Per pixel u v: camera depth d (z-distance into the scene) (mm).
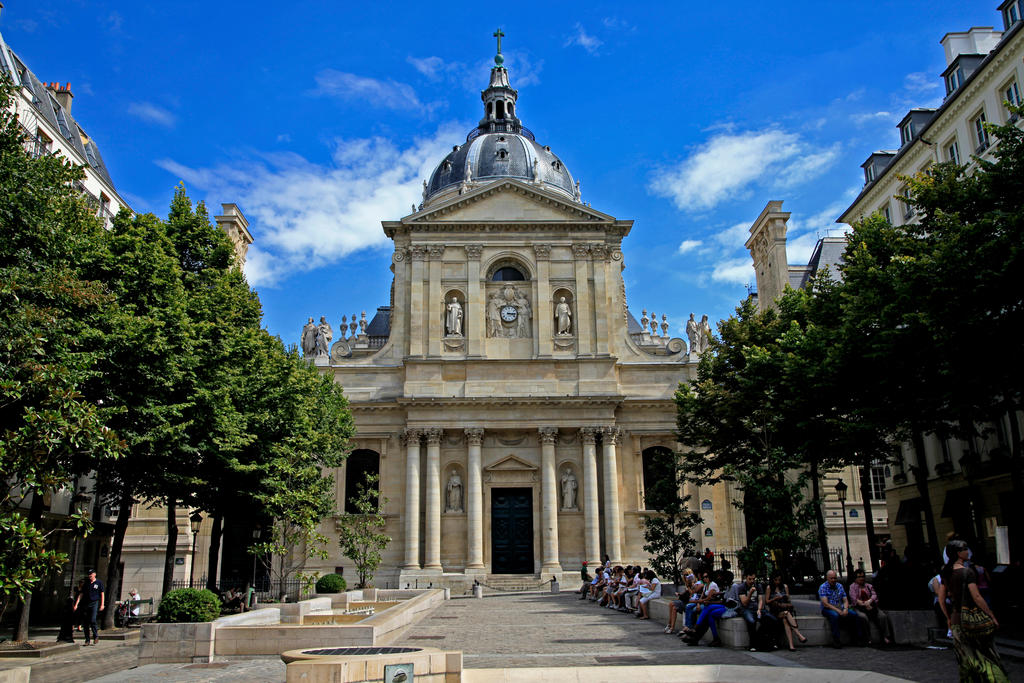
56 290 18984
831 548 50562
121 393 25578
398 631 23125
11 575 13383
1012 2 35781
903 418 26344
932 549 27953
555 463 51125
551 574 48688
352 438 51688
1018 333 21016
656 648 19516
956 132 38406
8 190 19438
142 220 30281
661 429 52406
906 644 18734
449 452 51438
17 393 15070
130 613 30875
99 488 29156
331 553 49656
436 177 71812
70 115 44625
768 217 59469
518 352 53188
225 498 35250
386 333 77562
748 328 41094
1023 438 33281
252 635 19797
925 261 21656
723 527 51094
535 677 13266
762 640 18484
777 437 35531
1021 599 21859
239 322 35469
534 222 54562
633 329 76500
